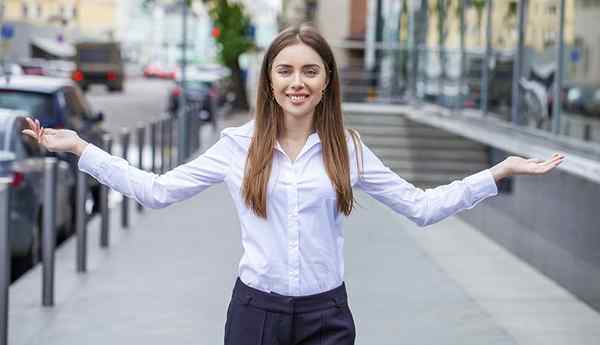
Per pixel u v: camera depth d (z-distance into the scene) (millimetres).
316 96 4113
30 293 9336
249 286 4176
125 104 48188
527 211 11023
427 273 10367
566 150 11344
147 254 11406
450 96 18844
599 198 8602
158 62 89375
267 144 4094
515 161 4312
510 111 14398
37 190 11242
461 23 17938
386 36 26328
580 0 11383
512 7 14352
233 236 12797
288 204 4086
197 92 39469
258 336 4172
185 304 8898
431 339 7781
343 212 4152
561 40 12023
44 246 8781
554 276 10031
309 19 36375
